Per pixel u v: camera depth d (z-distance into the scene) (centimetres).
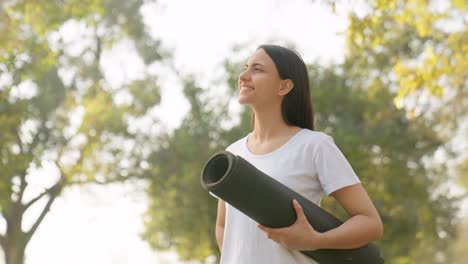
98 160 2686
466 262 3800
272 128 302
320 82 2359
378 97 1817
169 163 2584
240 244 293
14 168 1706
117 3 2755
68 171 2697
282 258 286
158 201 2600
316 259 285
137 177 2639
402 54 1240
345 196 289
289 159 292
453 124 1627
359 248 285
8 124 1688
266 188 262
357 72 1838
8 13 1501
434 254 3083
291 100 302
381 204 2314
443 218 2406
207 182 266
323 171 288
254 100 300
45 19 1520
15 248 2817
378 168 2295
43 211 2811
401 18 946
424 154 2283
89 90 2778
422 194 2311
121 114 2689
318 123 2330
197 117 2544
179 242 2625
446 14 949
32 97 2631
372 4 791
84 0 1470
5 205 1756
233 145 317
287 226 272
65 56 2706
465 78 1202
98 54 2791
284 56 302
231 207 300
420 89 948
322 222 279
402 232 2289
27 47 1631
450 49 968
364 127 2286
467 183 2431
